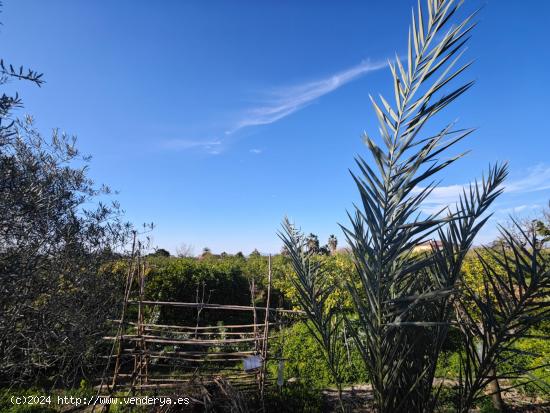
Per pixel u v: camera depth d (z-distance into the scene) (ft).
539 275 5.46
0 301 6.26
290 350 20.22
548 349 16.49
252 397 15.56
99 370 17.81
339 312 8.95
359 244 5.15
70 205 9.45
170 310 28.19
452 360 16.78
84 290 10.00
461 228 6.79
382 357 5.51
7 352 7.05
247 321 31.48
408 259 5.70
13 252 6.69
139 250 14.40
